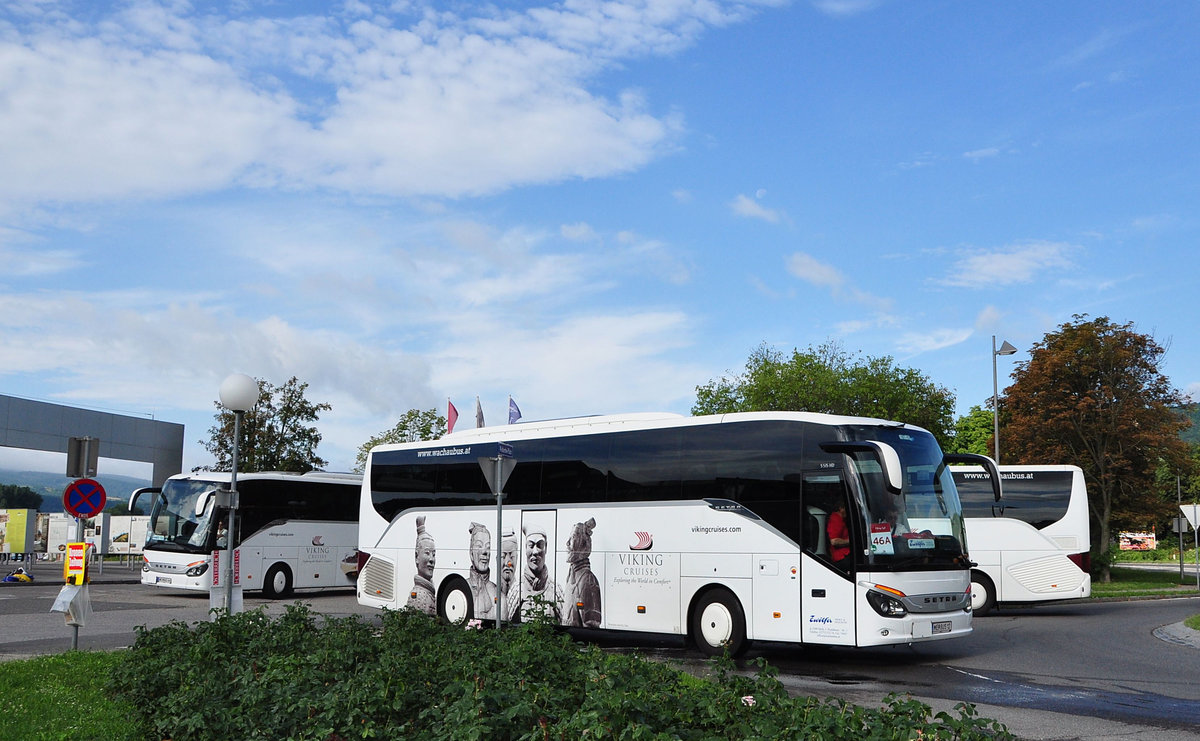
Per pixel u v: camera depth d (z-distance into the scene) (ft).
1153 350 147.84
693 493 55.62
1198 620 70.95
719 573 53.78
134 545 156.35
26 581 114.73
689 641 56.24
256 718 27.30
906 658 54.60
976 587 84.99
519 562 62.85
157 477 159.84
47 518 174.91
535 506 62.80
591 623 58.80
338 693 27.55
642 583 56.90
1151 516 145.79
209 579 95.61
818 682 45.52
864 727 21.31
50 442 137.18
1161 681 45.44
